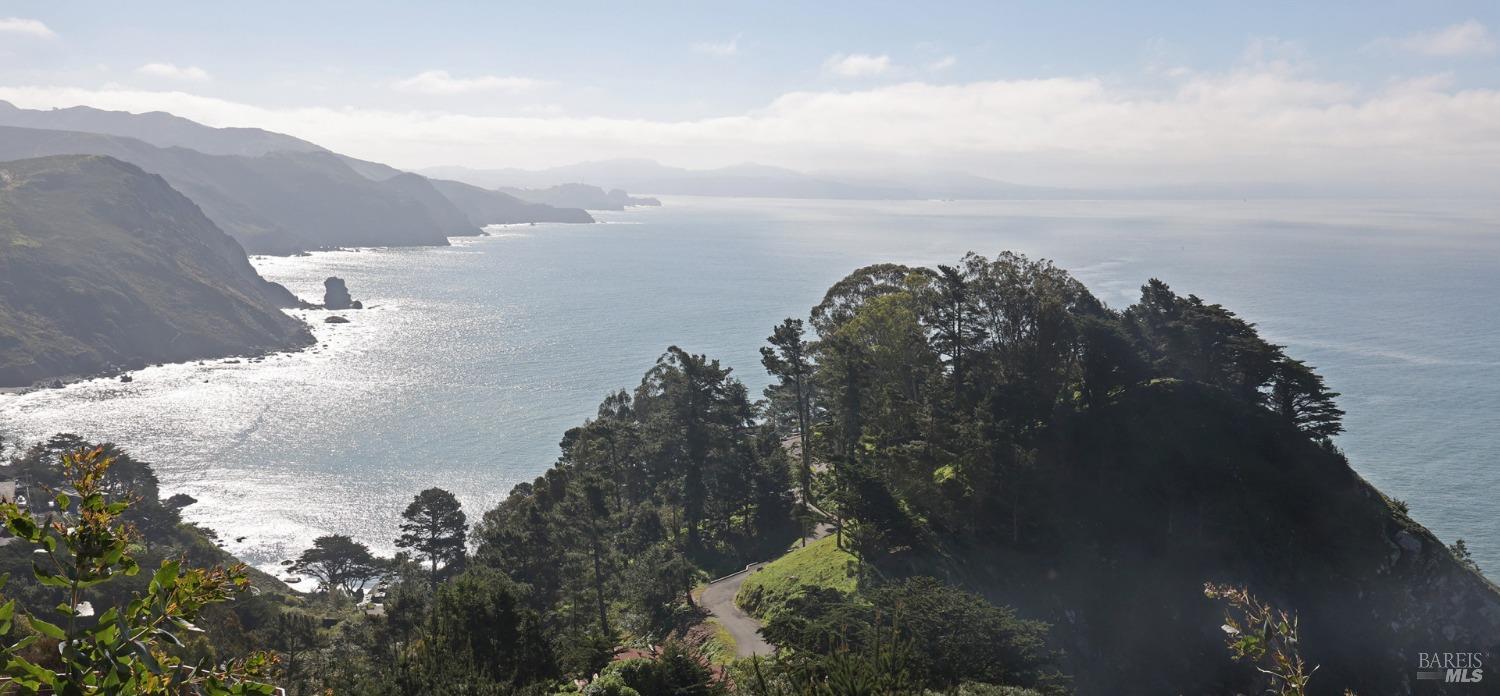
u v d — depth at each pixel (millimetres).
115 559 10422
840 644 41156
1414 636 76500
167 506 135875
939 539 75500
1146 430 85688
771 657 48094
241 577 11477
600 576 75125
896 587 52000
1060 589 74250
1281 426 87812
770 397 131250
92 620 60938
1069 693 45562
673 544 92750
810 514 93938
